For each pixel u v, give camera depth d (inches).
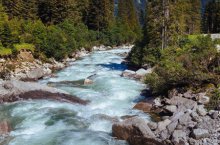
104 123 795.4
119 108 935.7
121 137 709.9
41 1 2815.0
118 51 2805.1
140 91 1122.0
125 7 4643.2
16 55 1600.6
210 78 935.0
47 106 935.0
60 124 795.4
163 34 1599.4
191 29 3260.3
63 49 1947.6
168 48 1456.7
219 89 871.1
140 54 1701.5
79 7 3513.8
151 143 654.5
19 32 1824.6
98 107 949.2
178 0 1705.2
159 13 1631.4
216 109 761.0
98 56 2347.4
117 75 1454.2
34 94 1026.1
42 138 709.9
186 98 885.8
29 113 869.8
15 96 999.0
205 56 1064.2
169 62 1109.7
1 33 1601.9
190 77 951.6
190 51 1254.3
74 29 2694.4
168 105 873.5
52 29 2176.4
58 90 1091.3
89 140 699.4
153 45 1620.3
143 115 862.5
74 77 1450.5
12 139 707.4
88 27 3467.0
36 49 1765.5
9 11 2484.0
